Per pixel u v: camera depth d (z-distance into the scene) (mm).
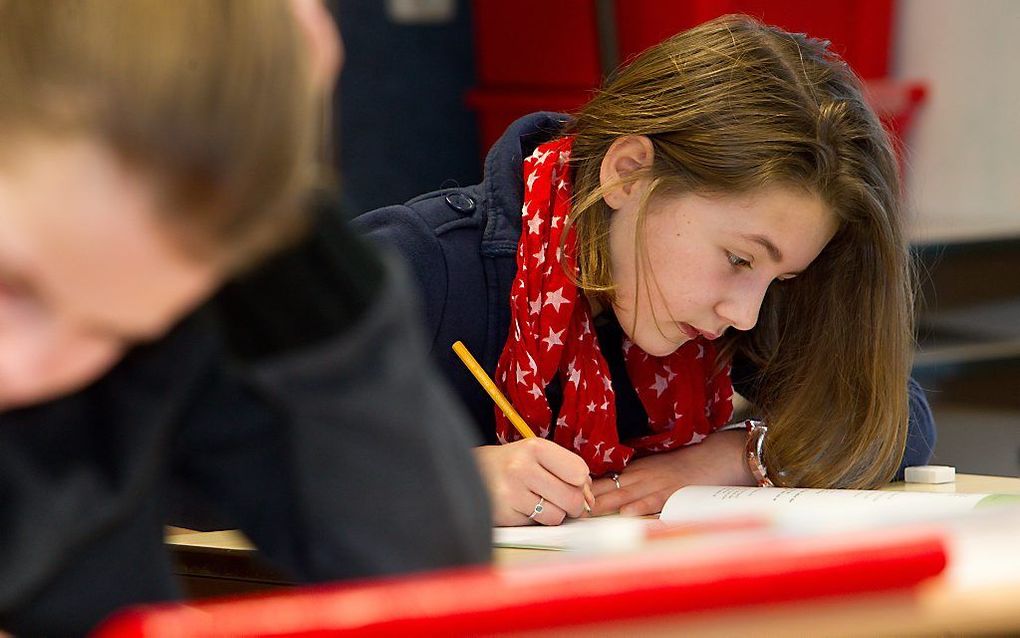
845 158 2053
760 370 2352
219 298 1108
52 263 783
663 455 2273
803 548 795
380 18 4781
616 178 2109
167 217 768
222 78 755
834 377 2238
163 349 1180
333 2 4488
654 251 2076
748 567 762
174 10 755
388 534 1156
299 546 1212
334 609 710
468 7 4902
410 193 4895
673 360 2303
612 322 2326
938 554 797
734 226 2020
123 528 1235
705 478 2213
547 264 2164
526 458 1976
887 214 2154
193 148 752
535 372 2154
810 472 2217
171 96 745
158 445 1211
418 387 1163
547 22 4582
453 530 1184
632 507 2066
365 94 4781
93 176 756
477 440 2172
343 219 1139
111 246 774
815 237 2064
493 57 4809
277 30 784
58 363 858
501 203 2246
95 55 745
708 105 2039
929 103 4508
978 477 2357
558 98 4566
